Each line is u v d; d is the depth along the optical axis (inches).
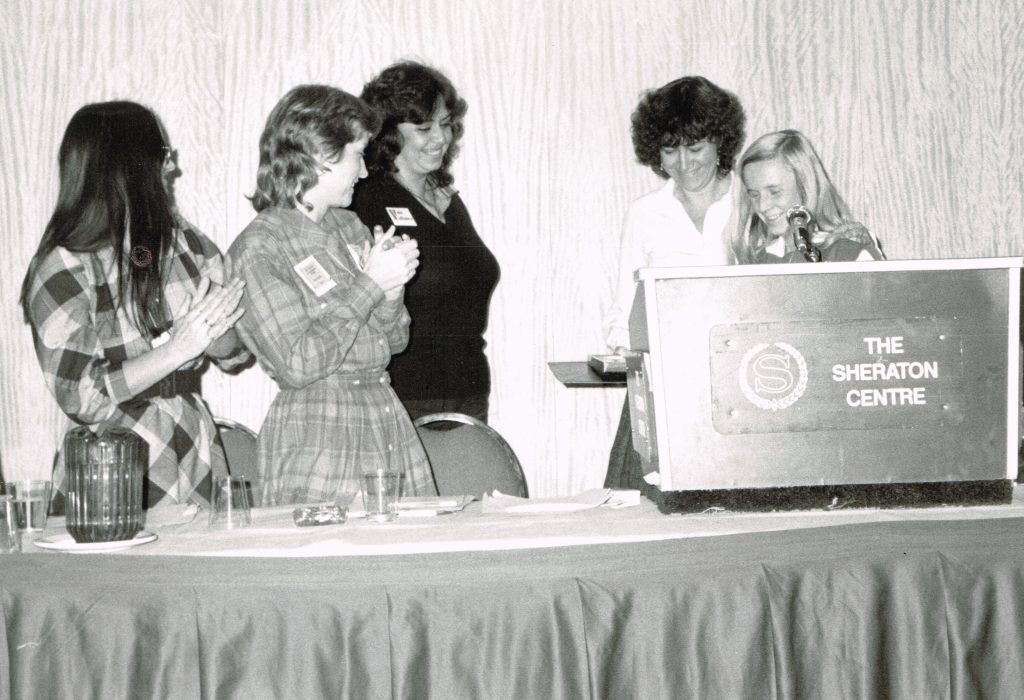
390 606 47.9
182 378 85.1
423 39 151.6
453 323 138.4
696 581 49.2
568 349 154.9
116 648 48.0
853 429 53.8
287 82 149.3
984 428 53.7
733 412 53.8
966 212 158.4
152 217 81.4
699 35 154.8
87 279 79.0
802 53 155.6
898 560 50.3
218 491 58.8
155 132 82.9
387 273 85.4
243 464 103.5
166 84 147.1
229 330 91.2
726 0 154.9
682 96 136.9
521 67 153.5
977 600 50.4
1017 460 53.9
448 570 48.3
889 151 157.2
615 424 155.4
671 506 54.6
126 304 80.7
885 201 157.5
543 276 154.2
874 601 49.9
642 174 154.8
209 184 148.2
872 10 156.3
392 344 92.0
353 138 86.5
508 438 153.9
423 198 137.7
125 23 146.3
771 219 110.8
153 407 81.3
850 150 156.7
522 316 153.9
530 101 153.8
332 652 47.8
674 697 48.9
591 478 155.1
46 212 145.9
